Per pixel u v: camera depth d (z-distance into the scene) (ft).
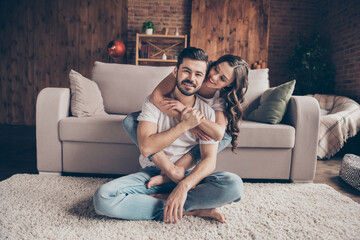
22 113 16.79
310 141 6.13
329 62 14.97
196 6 15.75
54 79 16.71
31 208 4.31
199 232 3.73
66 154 6.11
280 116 6.41
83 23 16.56
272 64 17.06
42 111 6.02
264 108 6.66
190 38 15.88
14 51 16.48
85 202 4.63
